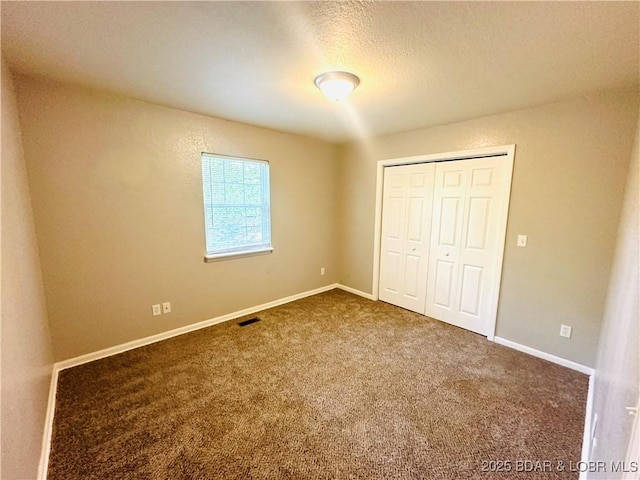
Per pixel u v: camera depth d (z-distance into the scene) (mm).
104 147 2361
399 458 1534
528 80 1950
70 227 2260
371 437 1670
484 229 2916
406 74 1886
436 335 2982
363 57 1680
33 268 1873
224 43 1546
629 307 1101
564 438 1663
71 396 1987
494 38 1460
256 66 1809
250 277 3512
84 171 2285
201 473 1441
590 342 2309
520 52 1589
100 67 1845
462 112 2662
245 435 1676
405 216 3637
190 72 1911
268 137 3455
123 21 1347
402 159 3531
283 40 1512
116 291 2531
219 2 1208
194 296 3041
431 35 1448
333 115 2842
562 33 1397
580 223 2307
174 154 2750
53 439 1625
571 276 2375
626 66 1714
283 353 2596
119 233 2502
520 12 1249
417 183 3465
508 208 2684
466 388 2119
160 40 1520
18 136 1895
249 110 2717
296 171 3818
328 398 2000
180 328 2967
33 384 1503
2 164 1372
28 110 2016
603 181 2182
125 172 2486
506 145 2650
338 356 2553
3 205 1296
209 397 1998
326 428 1733
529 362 2482
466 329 3131
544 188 2465
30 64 1800
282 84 2090
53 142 2133
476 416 1837
